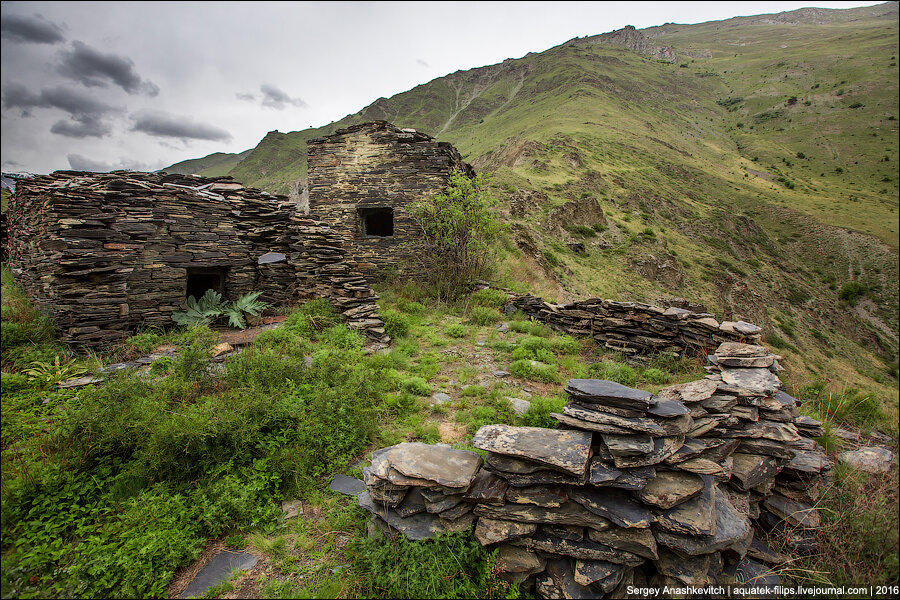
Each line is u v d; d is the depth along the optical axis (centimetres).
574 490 303
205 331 613
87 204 765
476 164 8644
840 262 7425
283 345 696
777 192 9875
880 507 366
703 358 737
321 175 1361
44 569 289
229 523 342
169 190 903
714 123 16900
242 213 1112
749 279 4938
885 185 10831
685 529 281
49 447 383
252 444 413
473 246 1308
